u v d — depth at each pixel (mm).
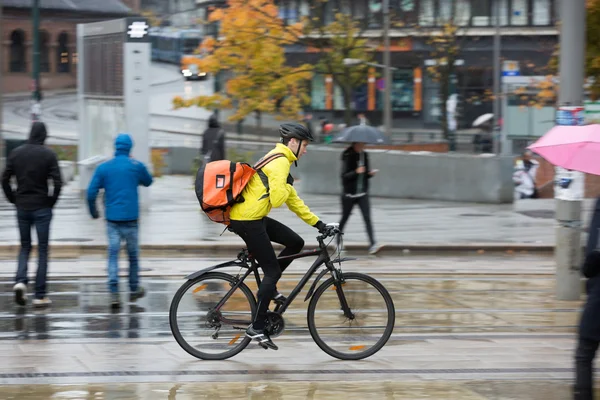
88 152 55781
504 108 97062
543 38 116625
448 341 19938
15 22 160125
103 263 32000
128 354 18281
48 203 23562
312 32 82750
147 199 49688
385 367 17375
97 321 22109
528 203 53781
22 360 17625
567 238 25484
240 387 15586
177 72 128250
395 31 103188
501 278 29812
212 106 73250
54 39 164625
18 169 23266
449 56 93875
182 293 17766
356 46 82062
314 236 39438
